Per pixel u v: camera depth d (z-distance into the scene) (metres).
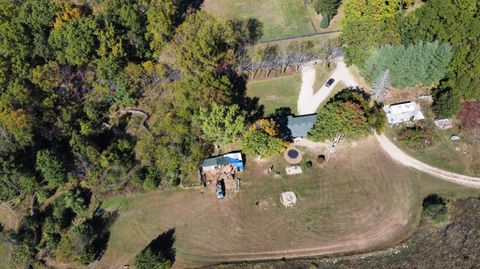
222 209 98.44
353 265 88.88
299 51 123.94
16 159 101.69
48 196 101.44
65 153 103.81
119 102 112.69
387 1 114.00
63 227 95.75
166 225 96.81
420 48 106.12
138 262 87.94
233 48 115.56
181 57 107.31
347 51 116.19
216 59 109.00
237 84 118.62
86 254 90.19
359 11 112.25
